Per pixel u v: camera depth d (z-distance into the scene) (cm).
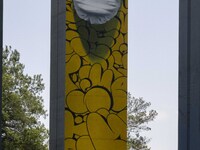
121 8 3184
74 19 3127
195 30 2803
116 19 3173
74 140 3073
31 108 5109
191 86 2792
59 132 3094
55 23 3164
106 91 3130
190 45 2808
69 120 3078
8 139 4959
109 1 3169
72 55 3111
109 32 3159
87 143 3088
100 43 3147
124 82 3159
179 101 2816
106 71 3139
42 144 5019
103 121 3111
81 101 3098
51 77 3162
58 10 3153
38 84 5203
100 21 3152
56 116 3117
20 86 5144
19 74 5169
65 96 3088
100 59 3138
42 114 5166
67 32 3116
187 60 2806
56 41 3153
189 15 2820
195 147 2758
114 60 3156
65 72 3102
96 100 3116
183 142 2792
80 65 3114
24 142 4959
